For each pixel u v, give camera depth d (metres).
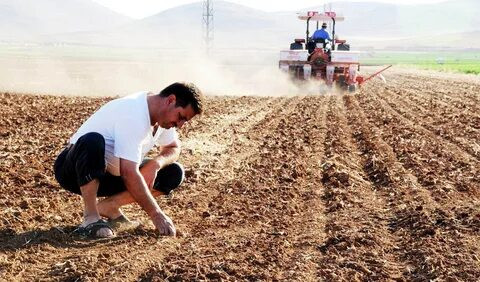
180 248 6.41
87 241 6.59
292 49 31.59
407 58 143.88
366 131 14.98
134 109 6.38
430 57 157.62
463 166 10.77
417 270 5.94
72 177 6.71
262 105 22.16
